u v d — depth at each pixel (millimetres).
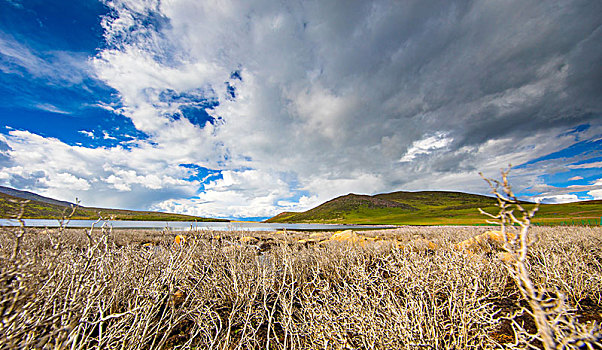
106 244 2270
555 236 6855
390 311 2416
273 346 2840
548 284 3443
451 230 16766
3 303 1343
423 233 16438
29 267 1474
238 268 3977
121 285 3082
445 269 3195
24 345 1384
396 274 3283
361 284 2936
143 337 2205
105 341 2055
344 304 2627
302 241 11641
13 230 1375
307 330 2559
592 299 3418
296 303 3725
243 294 3354
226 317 3512
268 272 4031
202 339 2812
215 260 4402
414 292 2939
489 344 2119
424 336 2211
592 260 4684
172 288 2641
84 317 1839
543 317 1083
